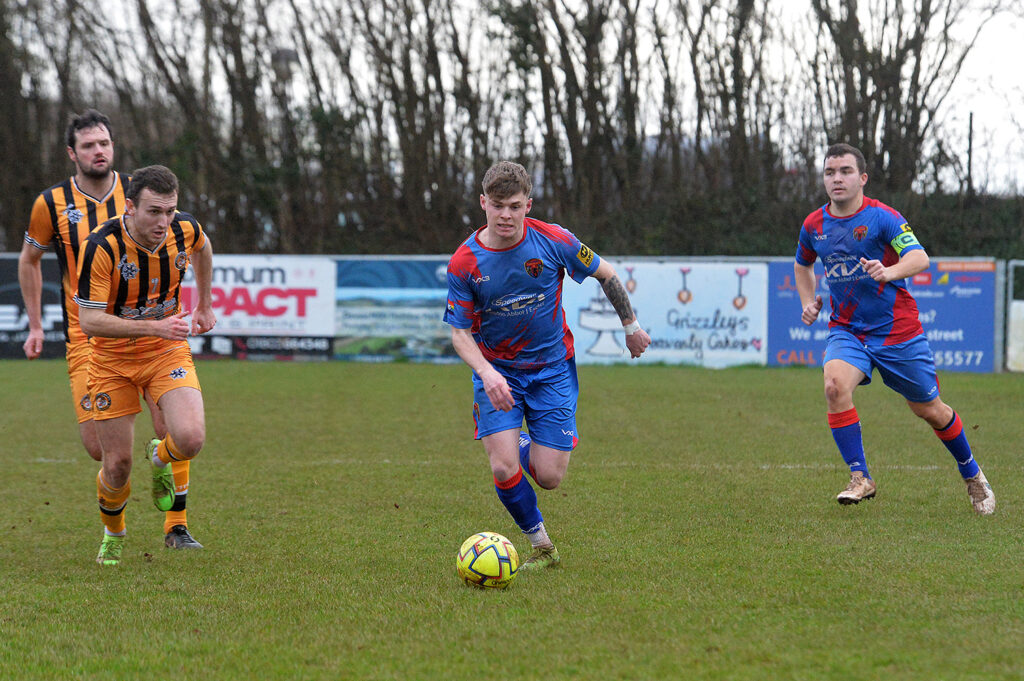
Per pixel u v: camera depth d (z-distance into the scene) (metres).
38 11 64.06
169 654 7.77
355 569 10.51
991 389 29.58
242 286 39.38
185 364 11.28
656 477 16.06
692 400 27.22
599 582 9.77
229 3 65.44
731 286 36.50
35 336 13.08
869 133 63.84
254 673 7.32
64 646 8.00
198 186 65.62
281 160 66.50
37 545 11.91
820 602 8.91
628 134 67.19
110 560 10.97
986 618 8.34
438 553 11.24
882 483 15.26
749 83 65.56
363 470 17.11
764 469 16.80
